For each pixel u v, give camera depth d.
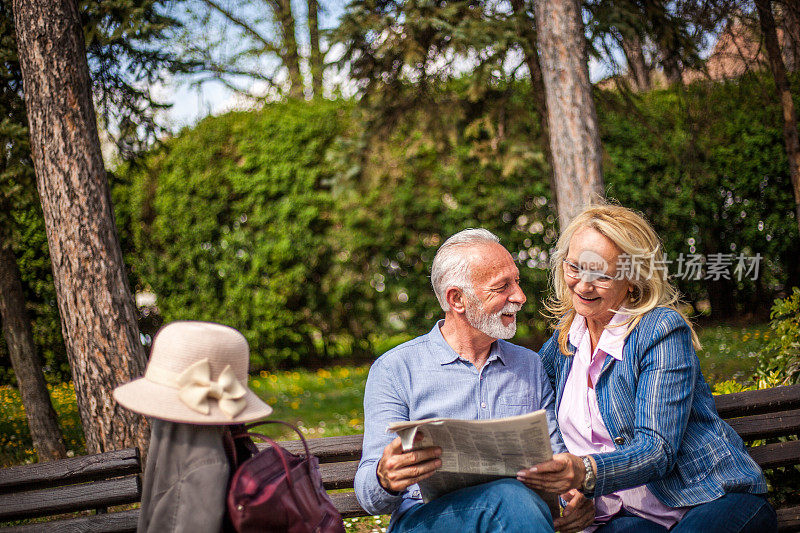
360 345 9.12
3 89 4.96
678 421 2.10
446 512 2.03
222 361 1.85
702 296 9.56
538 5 5.06
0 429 6.08
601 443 2.28
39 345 8.63
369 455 2.23
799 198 5.77
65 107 3.95
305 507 1.80
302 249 8.75
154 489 1.76
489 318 2.31
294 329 8.97
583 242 2.24
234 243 8.83
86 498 2.34
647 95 8.52
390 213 8.71
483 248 2.33
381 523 3.69
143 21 5.24
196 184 8.83
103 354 3.96
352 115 7.34
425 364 2.39
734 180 8.81
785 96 5.80
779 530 2.59
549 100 5.07
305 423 6.16
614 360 2.23
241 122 8.95
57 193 3.96
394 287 8.90
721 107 6.96
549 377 2.55
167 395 1.79
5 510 2.29
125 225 9.14
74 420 6.32
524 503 1.92
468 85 6.66
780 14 5.74
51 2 3.92
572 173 4.96
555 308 2.59
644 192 8.62
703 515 2.05
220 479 1.72
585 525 2.20
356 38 6.44
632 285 2.31
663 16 6.04
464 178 8.63
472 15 6.09
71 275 3.96
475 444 1.91
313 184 8.78
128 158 6.07
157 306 9.15
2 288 5.08
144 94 5.86
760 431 2.68
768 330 8.09
